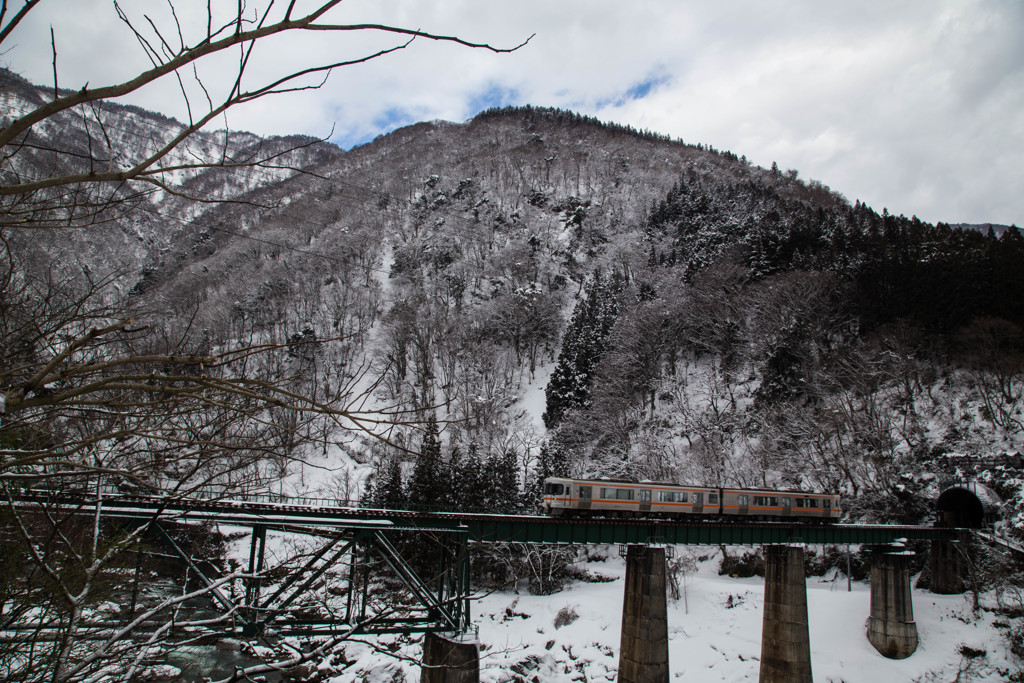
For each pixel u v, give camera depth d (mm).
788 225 105125
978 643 44875
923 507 59844
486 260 143500
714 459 69562
